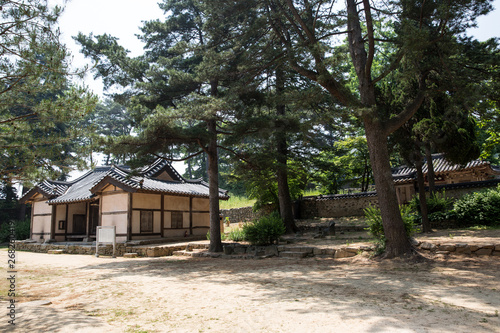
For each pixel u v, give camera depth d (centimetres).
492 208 1376
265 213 2405
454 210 1459
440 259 916
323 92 1074
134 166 1302
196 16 1600
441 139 1353
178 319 503
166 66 1527
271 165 1488
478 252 927
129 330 450
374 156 1062
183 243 1691
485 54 1067
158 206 1861
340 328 427
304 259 1140
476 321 438
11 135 600
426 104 1422
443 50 1012
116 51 1430
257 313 513
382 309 505
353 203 2205
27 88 614
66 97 618
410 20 1016
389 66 1062
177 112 1130
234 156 1509
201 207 2147
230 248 1384
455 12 926
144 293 702
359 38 1146
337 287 679
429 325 425
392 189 1035
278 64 1339
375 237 1213
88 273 1012
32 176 633
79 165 665
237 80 1449
